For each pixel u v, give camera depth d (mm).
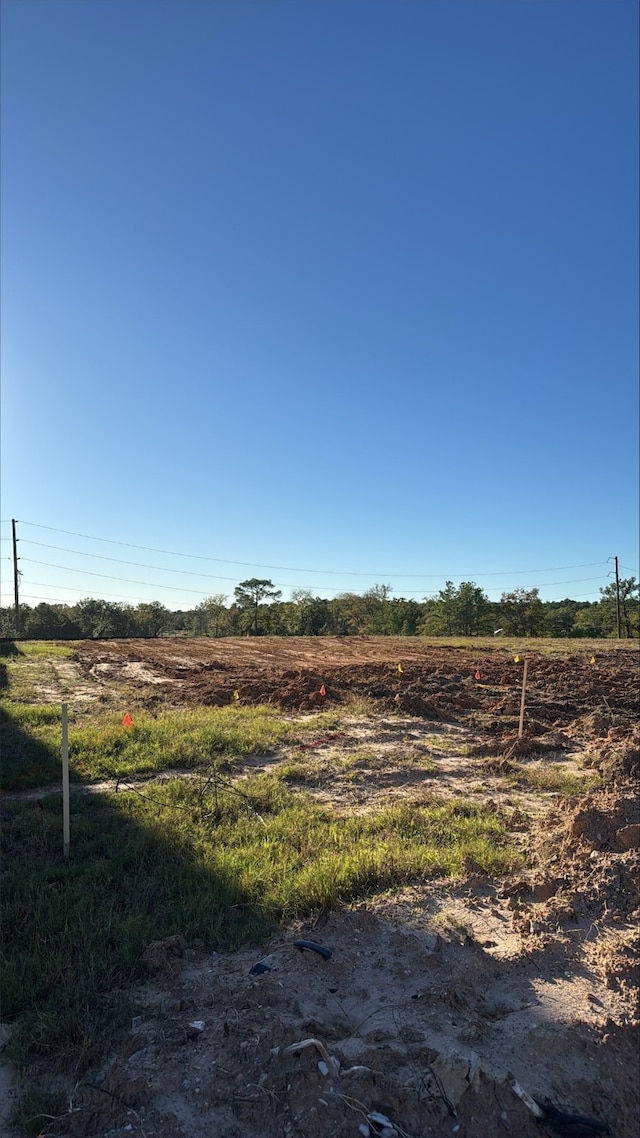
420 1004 3844
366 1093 3068
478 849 6551
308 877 5672
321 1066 3207
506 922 5027
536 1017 3682
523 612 69188
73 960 4387
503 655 28953
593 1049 3428
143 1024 3791
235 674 21250
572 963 4277
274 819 7500
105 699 15945
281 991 3988
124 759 10047
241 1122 2988
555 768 10359
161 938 4754
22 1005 3961
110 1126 3018
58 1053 3516
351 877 5770
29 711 13203
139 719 12805
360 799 8602
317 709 14953
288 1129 2912
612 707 15812
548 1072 3258
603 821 6328
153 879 5672
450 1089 3084
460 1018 3693
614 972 4070
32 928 4801
